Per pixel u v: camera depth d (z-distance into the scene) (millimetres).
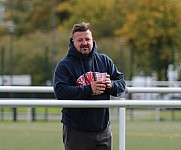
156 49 102375
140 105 11328
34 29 141625
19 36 135875
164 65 100812
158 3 102000
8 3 149125
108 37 121062
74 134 12664
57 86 12438
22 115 59781
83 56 12727
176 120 54062
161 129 38875
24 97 54844
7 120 51656
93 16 122312
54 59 101250
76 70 12680
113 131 33500
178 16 101188
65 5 136000
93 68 12891
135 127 41188
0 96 55125
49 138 29844
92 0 122688
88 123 12562
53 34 106562
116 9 121875
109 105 11203
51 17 141375
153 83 58719
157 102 11375
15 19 143625
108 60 13164
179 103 11406
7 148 25484
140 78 95625
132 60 81625
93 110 12570
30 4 147000
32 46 112250
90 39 12734
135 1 109500
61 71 12609
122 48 93062
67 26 125062
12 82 80938
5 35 135500
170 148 26250
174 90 13766
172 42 101750
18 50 109562
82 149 12688
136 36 104000
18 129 36844
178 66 96625
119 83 12977
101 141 12805
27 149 25203
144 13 103312
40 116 57969
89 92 12164
